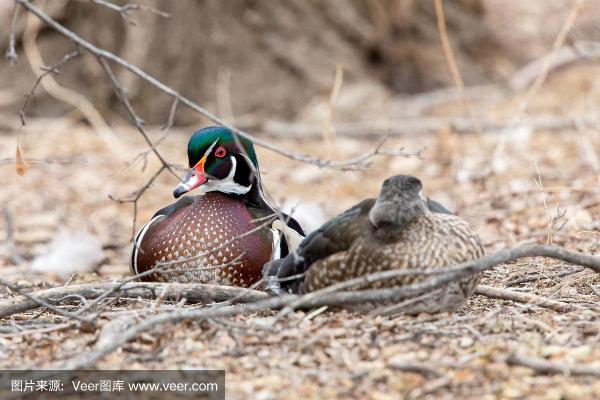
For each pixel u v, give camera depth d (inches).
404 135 709.9
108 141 669.3
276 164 647.8
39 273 451.2
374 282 282.8
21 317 316.8
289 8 789.2
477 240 290.0
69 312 299.7
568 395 233.0
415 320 286.2
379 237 284.4
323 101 765.9
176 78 755.4
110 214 559.5
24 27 747.4
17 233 523.8
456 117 738.2
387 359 258.8
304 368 257.6
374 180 606.2
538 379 242.8
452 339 270.4
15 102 746.8
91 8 752.3
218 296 310.3
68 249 466.6
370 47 810.2
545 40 902.4
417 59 820.6
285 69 776.3
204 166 354.3
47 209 565.6
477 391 238.8
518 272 362.0
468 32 843.4
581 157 579.8
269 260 348.8
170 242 345.7
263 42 775.7
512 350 257.9
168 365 262.2
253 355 266.1
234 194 357.4
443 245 281.4
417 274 275.3
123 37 753.6
